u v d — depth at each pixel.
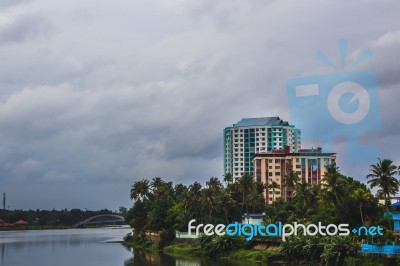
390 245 127.06
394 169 157.12
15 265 173.38
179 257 189.62
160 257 192.62
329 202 163.88
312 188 193.25
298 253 149.00
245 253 170.88
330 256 132.25
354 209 161.88
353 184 191.50
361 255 129.50
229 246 181.00
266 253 160.38
